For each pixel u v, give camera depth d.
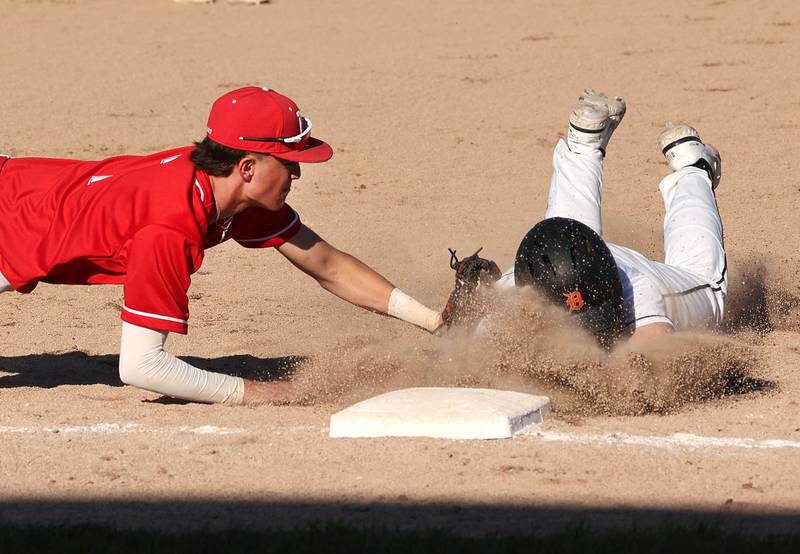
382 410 16.36
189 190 16.73
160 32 67.75
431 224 32.75
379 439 16.03
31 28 69.50
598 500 13.72
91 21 71.69
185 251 16.70
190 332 23.59
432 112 47.12
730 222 31.97
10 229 17.28
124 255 16.91
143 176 17.08
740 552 11.73
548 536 12.21
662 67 53.88
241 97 16.84
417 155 40.75
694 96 48.34
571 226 17.12
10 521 13.12
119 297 26.72
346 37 64.81
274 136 16.73
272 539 12.12
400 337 22.19
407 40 63.31
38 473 14.87
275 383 18.50
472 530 12.73
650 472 14.73
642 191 35.81
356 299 19.56
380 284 19.48
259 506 13.58
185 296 16.95
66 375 20.33
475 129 44.25
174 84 53.16
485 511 13.35
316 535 12.23
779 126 43.28
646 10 68.31
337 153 41.09
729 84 50.16
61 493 14.12
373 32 66.12
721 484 14.31
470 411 16.11
